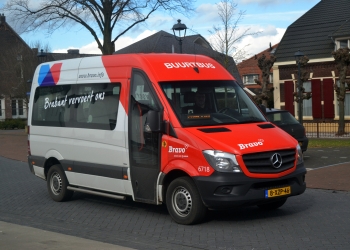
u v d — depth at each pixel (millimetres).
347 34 28250
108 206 9742
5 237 7199
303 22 32531
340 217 8094
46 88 10523
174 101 7902
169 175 7836
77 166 9539
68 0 24531
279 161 7461
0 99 49750
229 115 8164
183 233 7328
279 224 7723
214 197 7164
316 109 29594
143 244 6848
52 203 10328
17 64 38719
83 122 9391
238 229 7469
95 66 9305
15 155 20922
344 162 14727
